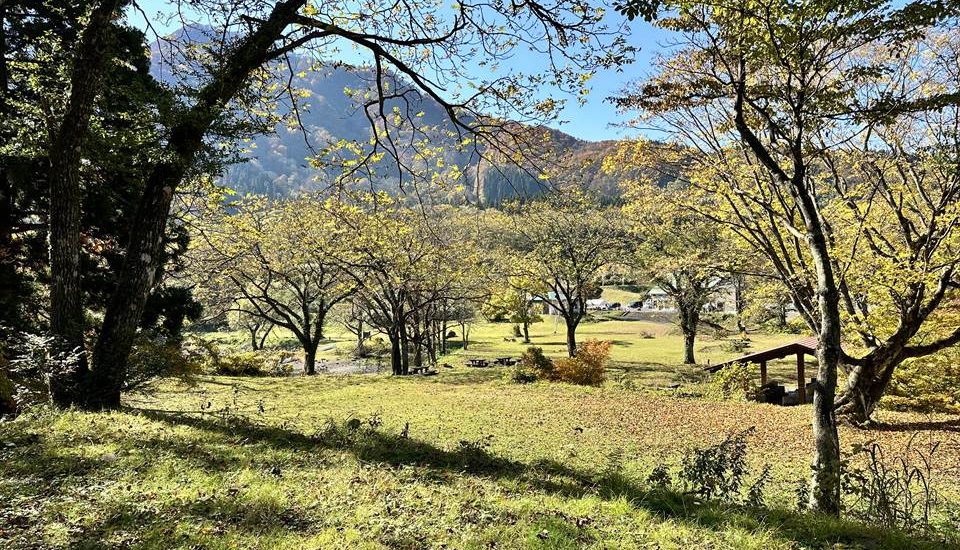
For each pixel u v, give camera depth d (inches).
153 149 327.6
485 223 1413.6
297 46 375.2
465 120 387.5
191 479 202.4
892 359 518.6
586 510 200.7
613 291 3358.8
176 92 331.3
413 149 418.0
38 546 139.3
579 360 924.6
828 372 294.4
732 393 774.5
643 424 545.6
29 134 358.6
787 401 857.5
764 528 192.7
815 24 284.8
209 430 302.5
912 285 484.1
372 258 950.4
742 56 308.3
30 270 555.8
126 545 143.3
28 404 309.4
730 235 696.4
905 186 524.1
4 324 437.1
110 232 549.6
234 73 356.5
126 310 352.8
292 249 1002.1
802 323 693.3
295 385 821.2
